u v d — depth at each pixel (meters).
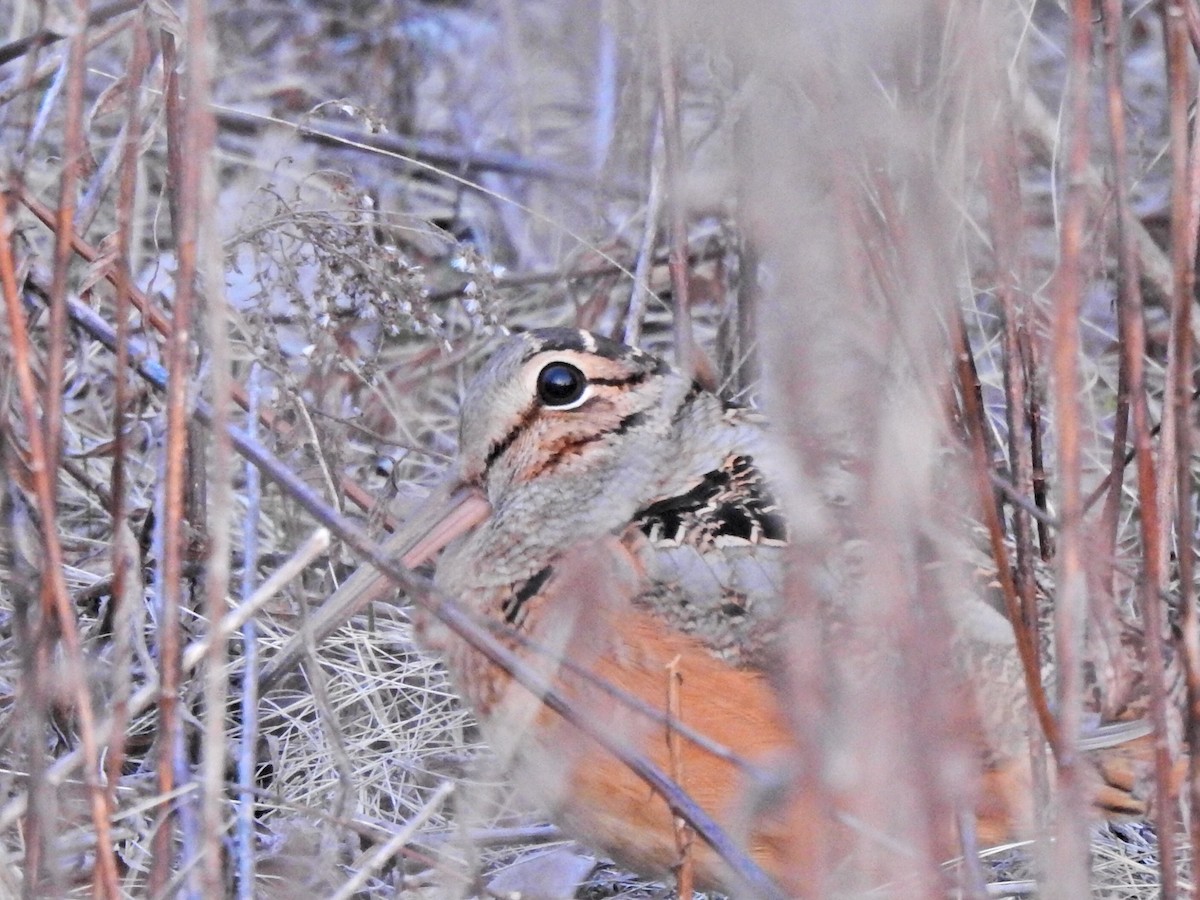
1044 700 5.84
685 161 8.98
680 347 8.41
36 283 7.54
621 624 7.06
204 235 5.64
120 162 8.62
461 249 9.55
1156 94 12.61
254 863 7.09
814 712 4.68
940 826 5.07
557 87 12.97
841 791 5.01
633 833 7.20
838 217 4.81
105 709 7.63
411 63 13.02
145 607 8.65
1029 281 7.49
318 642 8.30
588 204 11.73
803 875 4.73
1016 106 8.18
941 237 5.30
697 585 7.02
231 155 11.30
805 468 4.51
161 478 8.30
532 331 7.95
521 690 7.09
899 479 4.61
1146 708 6.85
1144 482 5.96
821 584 5.18
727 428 7.52
